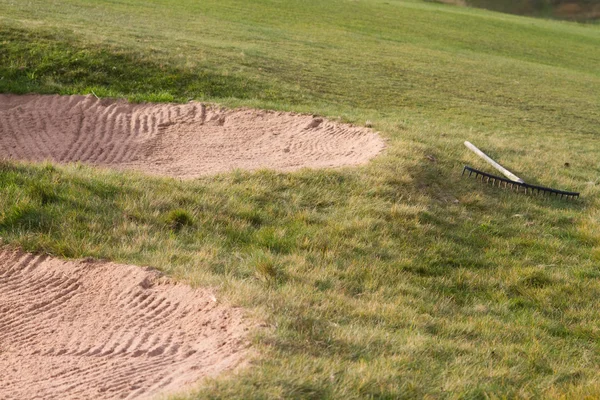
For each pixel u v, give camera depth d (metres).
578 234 11.14
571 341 7.62
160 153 12.66
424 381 5.47
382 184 11.14
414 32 40.16
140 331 5.96
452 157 13.25
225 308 6.18
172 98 15.52
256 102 15.90
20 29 17.59
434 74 25.97
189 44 21.47
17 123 13.20
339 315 6.76
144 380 5.08
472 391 5.52
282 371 4.97
